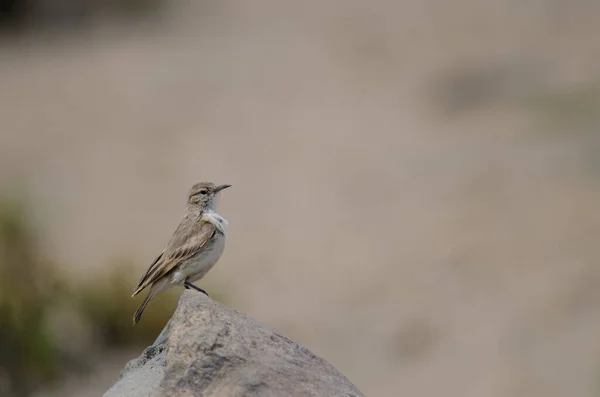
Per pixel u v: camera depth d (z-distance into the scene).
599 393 14.48
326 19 40.41
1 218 17.64
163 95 32.00
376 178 24.81
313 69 34.25
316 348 17.05
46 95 32.06
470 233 20.88
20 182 25.05
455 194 23.00
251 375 7.19
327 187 24.66
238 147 27.69
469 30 36.31
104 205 23.69
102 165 26.55
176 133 28.84
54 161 26.59
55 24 39.88
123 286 17.34
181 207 23.59
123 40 38.00
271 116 30.02
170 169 26.19
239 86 32.78
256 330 7.65
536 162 23.75
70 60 35.75
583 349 16.14
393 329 17.61
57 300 16.97
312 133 28.52
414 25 37.94
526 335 16.70
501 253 19.86
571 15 35.94
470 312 17.83
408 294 18.83
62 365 16.03
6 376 15.66
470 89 30.20
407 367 16.33
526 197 22.03
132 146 27.69
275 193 24.53
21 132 29.09
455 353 16.64
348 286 19.39
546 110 27.14
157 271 9.02
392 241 21.19
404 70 33.25
